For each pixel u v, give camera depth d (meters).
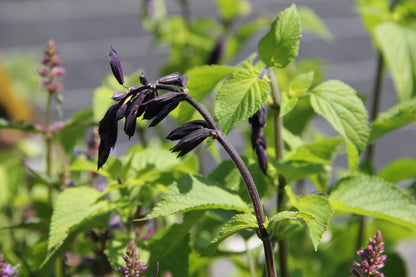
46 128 1.14
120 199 1.01
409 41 1.22
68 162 1.22
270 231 0.87
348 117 0.95
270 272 0.87
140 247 0.99
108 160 1.02
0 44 10.33
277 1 12.66
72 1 12.72
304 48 9.91
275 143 1.00
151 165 1.05
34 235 1.29
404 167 1.17
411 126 6.43
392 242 1.21
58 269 1.10
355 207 0.95
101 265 1.07
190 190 0.91
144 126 1.27
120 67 0.84
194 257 1.07
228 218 0.98
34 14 11.89
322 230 0.88
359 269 0.87
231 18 1.72
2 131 1.51
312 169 0.98
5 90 1.71
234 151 0.86
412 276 2.67
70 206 0.99
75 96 7.80
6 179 1.21
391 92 7.61
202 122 0.86
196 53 1.75
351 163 0.95
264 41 0.96
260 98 0.91
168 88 0.85
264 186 0.99
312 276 1.24
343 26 11.09
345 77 8.66
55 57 1.12
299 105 1.22
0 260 0.95
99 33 10.86
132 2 12.63
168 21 1.75
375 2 1.34
